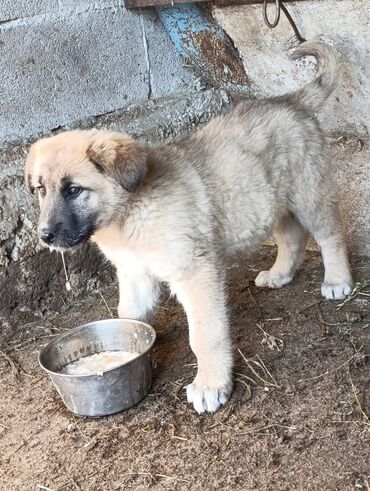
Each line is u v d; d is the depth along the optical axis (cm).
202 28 133
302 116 104
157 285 101
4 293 113
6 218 111
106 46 127
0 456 86
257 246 101
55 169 83
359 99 119
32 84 119
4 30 113
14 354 109
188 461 80
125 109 132
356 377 90
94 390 87
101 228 86
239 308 113
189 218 87
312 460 77
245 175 95
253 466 77
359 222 125
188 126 134
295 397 88
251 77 135
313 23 118
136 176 82
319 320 105
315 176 104
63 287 120
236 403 88
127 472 79
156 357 102
